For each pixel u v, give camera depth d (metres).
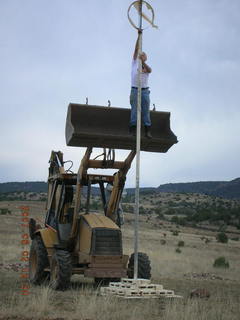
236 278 20.98
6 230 42.97
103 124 12.41
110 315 9.05
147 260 13.34
